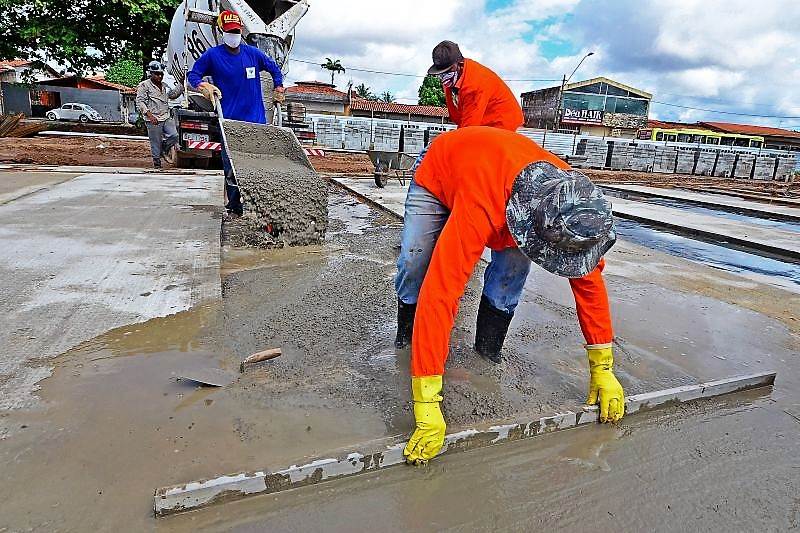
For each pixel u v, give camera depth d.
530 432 2.05
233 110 5.85
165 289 3.34
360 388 2.30
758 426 2.23
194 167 11.12
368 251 4.73
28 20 15.22
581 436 2.09
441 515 1.63
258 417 2.05
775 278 4.81
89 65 16.30
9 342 2.53
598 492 1.77
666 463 1.95
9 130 17.41
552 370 2.59
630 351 2.91
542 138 22.08
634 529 1.61
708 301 3.89
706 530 1.62
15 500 1.56
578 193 1.67
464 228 1.79
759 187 17.77
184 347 2.59
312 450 1.85
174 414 2.03
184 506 1.56
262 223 4.59
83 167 9.99
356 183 10.48
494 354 2.65
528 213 1.75
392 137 21.16
